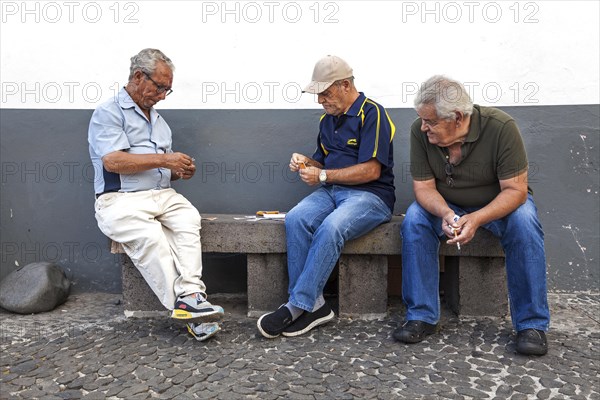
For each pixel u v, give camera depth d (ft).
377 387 7.77
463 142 9.16
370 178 10.16
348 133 10.45
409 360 8.61
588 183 11.60
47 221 12.17
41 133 12.06
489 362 8.52
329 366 8.42
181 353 8.93
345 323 10.31
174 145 12.07
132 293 10.70
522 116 11.60
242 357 8.77
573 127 11.53
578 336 9.51
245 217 11.34
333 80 10.12
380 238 10.30
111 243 10.38
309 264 9.61
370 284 10.53
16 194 12.12
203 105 11.98
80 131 12.03
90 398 7.54
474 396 7.51
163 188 10.37
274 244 10.56
